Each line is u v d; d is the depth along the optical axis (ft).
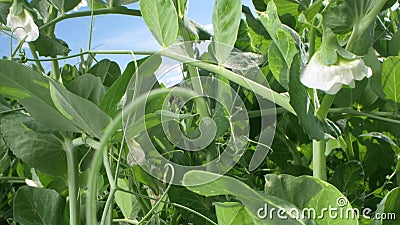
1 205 1.52
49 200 1.19
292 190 1.03
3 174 1.55
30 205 1.18
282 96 1.10
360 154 1.46
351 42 1.07
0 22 1.37
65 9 1.34
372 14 1.06
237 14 1.07
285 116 1.48
